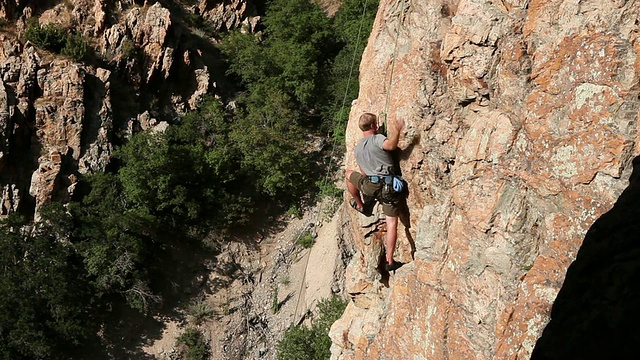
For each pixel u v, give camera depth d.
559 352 6.11
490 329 8.38
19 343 31.86
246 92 47.78
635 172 6.50
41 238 34.81
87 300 35.06
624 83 7.10
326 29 50.47
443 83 9.76
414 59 10.31
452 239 9.14
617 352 5.59
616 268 5.90
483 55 8.89
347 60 46.03
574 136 7.56
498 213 8.43
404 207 10.59
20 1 42.34
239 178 42.22
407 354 9.86
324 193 41.06
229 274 39.25
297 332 30.25
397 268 11.05
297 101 47.84
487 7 8.87
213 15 52.50
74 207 36.88
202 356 35.22
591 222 7.28
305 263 37.78
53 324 33.00
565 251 7.54
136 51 44.28
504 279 8.29
